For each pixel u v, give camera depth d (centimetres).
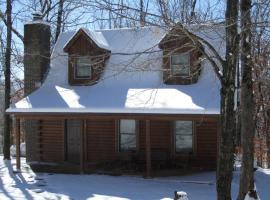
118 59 2447
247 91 1345
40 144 2597
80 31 2475
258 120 3120
